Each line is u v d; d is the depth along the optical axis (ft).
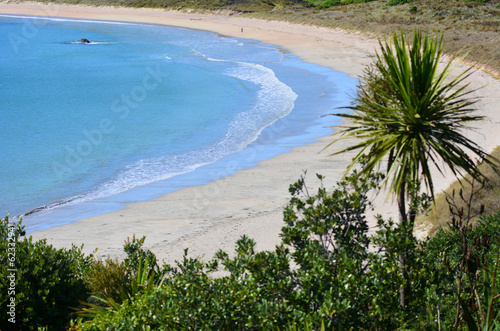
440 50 19.54
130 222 55.06
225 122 101.76
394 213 48.52
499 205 40.45
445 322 16.69
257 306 15.74
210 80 145.38
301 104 112.88
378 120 20.80
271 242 45.78
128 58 191.42
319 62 162.81
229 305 16.14
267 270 17.06
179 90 134.00
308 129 93.71
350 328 15.83
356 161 21.97
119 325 20.02
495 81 114.52
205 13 309.63
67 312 26.78
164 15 317.42
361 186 20.80
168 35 255.50
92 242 49.78
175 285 17.61
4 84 148.46
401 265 19.24
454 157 19.70
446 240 25.16
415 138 20.03
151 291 22.79
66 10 340.39
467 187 47.24
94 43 232.73
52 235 52.65
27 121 107.45
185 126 99.86
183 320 15.99
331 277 17.37
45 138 94.38
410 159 20.04
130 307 22.20
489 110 92.27
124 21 309.22
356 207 20.10
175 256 44.37
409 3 241.76
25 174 74.13
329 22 234.38
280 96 121.60
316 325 15.35
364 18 227.81
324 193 21.31
